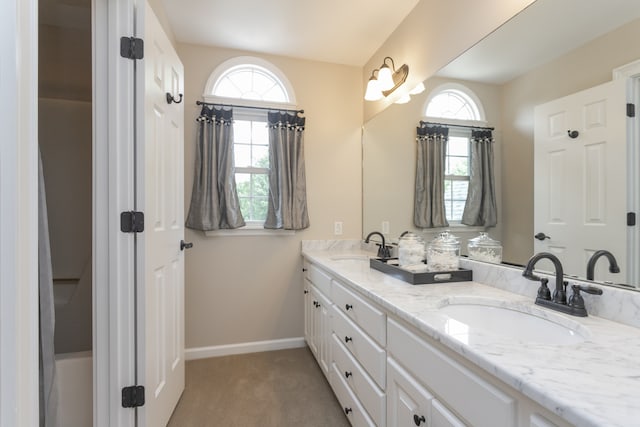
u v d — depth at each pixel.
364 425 1.44
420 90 2.05
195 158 2.54
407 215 2.17
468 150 1.66
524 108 1.35
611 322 0.95
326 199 2.85
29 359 0.74
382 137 2.55
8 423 0.69
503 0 1.44
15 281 0.70
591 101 1.08
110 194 1.36
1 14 0.70
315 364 2.48
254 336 2.71
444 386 0.90
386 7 2.12
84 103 2.23
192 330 2.58
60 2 1.95
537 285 1.22
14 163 0.70
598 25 1.07
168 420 1.76
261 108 2.67
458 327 0.92
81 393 1.46
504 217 1.45
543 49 1.26
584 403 0.55
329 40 2.51
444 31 1.83
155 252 1.54
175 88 1.90
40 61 2.23
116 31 1.36
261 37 2.47
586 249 1.09
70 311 1.81
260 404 1.96
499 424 0.71
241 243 2.68
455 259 1.57
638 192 0.95
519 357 0.73
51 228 2.13
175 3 2.07
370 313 1.38
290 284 2.78
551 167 1.23
